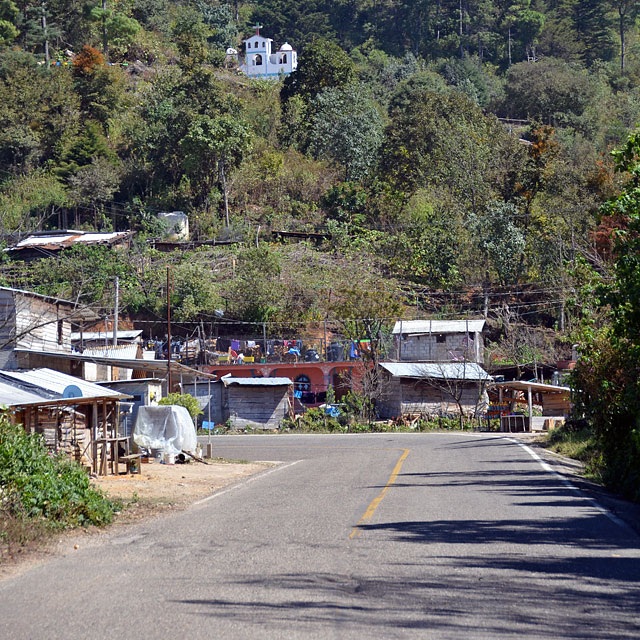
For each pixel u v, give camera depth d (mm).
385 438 54594
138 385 50188
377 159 123750
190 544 15367
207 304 82562
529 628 9281
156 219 103625
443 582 11469
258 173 119125
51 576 13039
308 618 9781
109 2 165375
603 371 27750
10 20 141000
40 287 75188
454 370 70125
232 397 71500
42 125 118250
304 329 84312
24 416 28875
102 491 22516
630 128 158125
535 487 23094
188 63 116250
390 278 94938
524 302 92125
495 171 107000
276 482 27266
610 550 13711
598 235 69375
